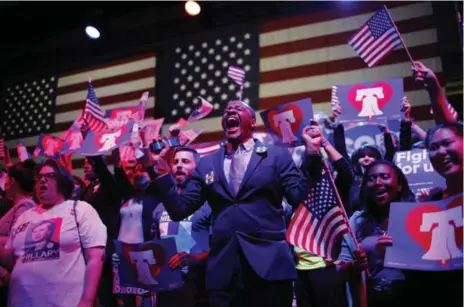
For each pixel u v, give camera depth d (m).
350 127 5.43
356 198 3.83
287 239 2.91
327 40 7.49
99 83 9.35
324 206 2.93
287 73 7.64
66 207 3.29
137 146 4.13
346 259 2.89
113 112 4.68
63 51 9.88
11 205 5.17
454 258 2.52
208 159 3.16
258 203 2.88
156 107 8.53
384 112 4.45
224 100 8.00
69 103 9.59
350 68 7.21
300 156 5.14
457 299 2.55
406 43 6.85
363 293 2.82
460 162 2.64
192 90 8.29
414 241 2.65
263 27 8.04
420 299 2.66
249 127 3.15
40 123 9.75
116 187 4.64
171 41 8.73
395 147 4.96
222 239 2.86
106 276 4.59
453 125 2.72
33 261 3.15
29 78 10.12
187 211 3.04
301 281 4.01
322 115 5.29
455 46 6.55
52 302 3.06
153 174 3.27
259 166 2.94
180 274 3.54
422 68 3.29
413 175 4.12
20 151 6.13
